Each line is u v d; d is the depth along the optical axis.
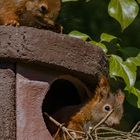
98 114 10.84
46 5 11.22
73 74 10.08
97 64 10.16
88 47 10.04
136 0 11.96
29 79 9.66
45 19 11.21
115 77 11.84
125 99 12.16
